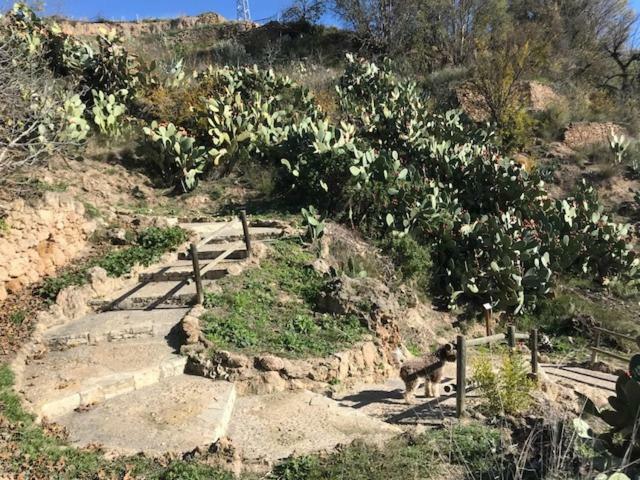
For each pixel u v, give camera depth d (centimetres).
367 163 1221
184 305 891
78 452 559
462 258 1191
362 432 615
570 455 478
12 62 1173
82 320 867
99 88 1582
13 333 800
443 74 2159
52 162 1230
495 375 649
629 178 1769
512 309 1166
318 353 773
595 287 1298
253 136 1405
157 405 669
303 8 2870
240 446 595
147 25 3088
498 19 2367
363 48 2469
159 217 1141
